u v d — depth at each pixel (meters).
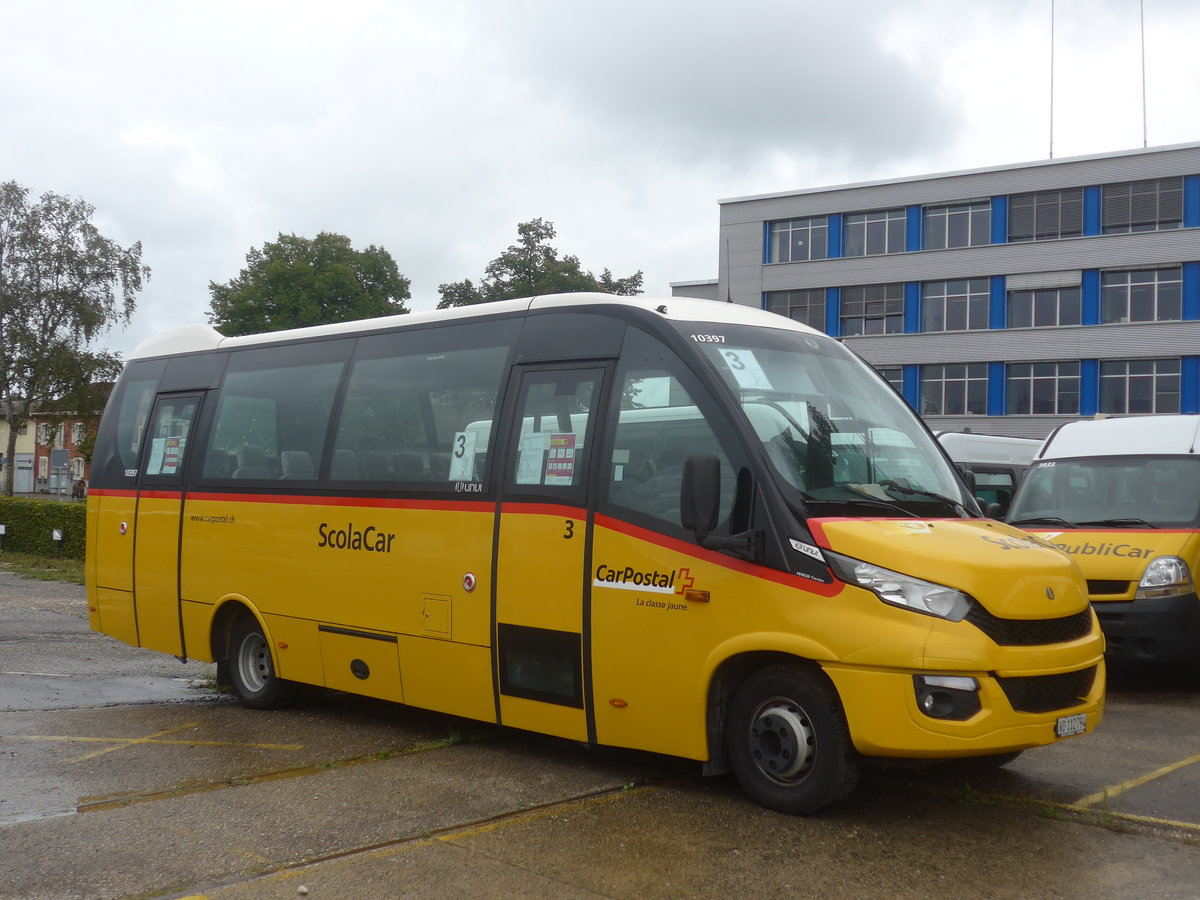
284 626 9.15
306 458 9.15
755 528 6.24
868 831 5.95
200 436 10.25
